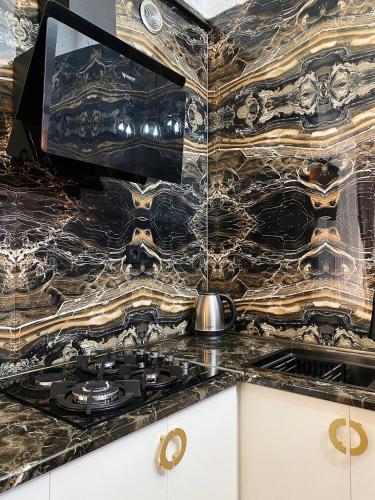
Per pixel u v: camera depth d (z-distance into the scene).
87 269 1.45
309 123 1.70
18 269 1.23
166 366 1.32
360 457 1.07
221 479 1.23
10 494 0.69
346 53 1.59
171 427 1.03
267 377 1.25
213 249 2.04
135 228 1.66
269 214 1.83
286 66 1.78
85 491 0.81
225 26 2.01
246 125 1.93
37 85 1.06
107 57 1.19
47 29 0.99
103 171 1.39
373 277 1.51
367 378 1.42
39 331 1.28
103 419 0.90
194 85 2.00
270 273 1.83
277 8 1.82
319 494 1.15
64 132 1.09
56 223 1.34
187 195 1.95
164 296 1.80
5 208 1.20
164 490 1.00
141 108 1.35
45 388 1.11
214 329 1.77
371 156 1.52
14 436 0.82
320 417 1.15
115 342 1.55
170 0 1.84
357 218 1.55
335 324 1.61
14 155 1.20
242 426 1.32
